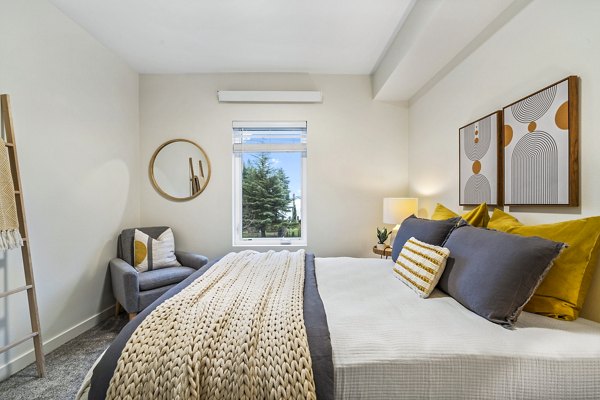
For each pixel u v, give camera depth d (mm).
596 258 1109
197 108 3164
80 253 2271
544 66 1400
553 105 1316
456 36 1942
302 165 3340
